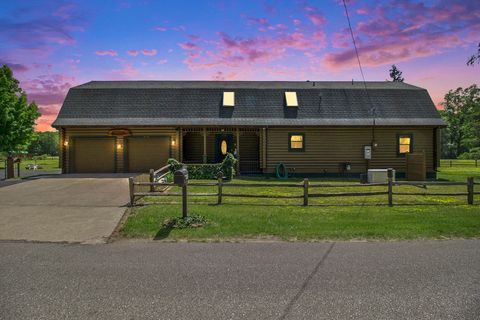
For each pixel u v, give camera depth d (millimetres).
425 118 22719
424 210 10469
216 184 11250
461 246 6676
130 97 23078
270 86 24500
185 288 4617
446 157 79938
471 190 11555
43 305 4113
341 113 22750
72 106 22578
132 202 10961
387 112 22891
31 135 33719
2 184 16047
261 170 22328
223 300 4246
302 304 4141
